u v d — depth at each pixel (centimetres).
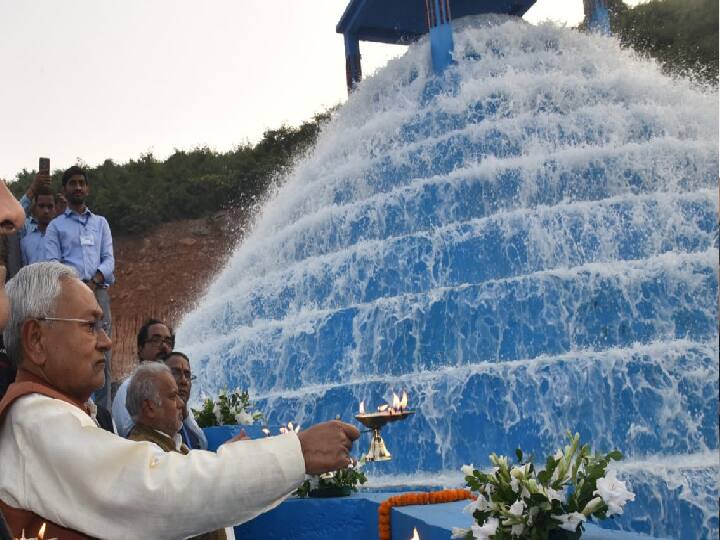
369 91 2370
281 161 5738
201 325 1984
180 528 245
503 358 1316
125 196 5734
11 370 310
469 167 1872
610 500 388
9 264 795
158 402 515
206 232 5397
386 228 1797
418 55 2272
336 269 1688
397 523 587
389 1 2691
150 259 5300
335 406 1324
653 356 1170
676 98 2081
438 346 1359
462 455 1198
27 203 987
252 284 1939
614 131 1892
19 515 256
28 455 261
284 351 1545
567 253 1493
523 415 1176
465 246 1544
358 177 2044
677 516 1017
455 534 427
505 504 396
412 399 1254
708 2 4112
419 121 2084
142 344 800
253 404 1427
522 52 2205
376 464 1243
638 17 4297
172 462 250
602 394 1153
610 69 2202
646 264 1347
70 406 273
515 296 1338
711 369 1172
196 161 6322
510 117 1981
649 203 1543
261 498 248
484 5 2714
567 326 1308
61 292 292
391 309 1418
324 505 678
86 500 249
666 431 1137
